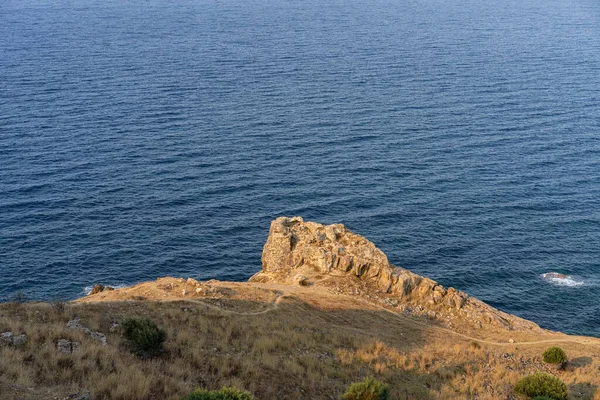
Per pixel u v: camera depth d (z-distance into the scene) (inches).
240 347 1462.8
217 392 1077.1
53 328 1286.9
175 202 3932.1
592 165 4638.3
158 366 1223.5
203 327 1537.9
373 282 2231.8
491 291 3041.3
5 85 6432.1
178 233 3550.7
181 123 5447.8
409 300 2174.0
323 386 1318.9
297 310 1878.7
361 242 2381.9
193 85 6766.7
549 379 1507.1
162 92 6437.0
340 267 2284.7
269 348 1480.1
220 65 7790.4
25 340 1201.4
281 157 4726.9
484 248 3449.8
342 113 5866.1
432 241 3518.7
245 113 5807.1
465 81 7027.6
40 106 5748.0
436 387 1466.5
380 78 7199.8
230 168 4490.7
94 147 4776.1
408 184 4279.0
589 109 5959.6
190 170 4431.6
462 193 4146.2
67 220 3624.5
